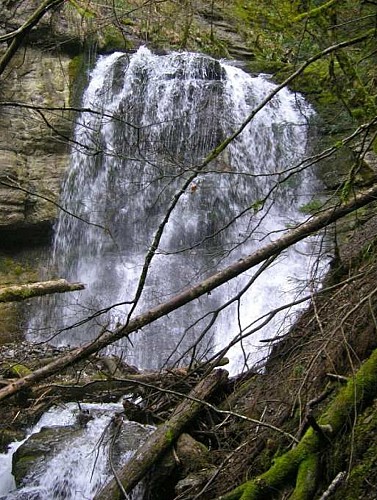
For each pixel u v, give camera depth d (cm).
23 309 1295
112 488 505
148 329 1220
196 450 525
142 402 656
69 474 618
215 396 584
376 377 388
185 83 1498
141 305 1318
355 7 539
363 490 348
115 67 1486
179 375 619
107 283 1370
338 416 382
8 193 1323
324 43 539
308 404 404
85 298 1348
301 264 1076
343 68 539
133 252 1391
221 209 1404
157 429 547
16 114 1367
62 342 1287
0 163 1324
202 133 1473
